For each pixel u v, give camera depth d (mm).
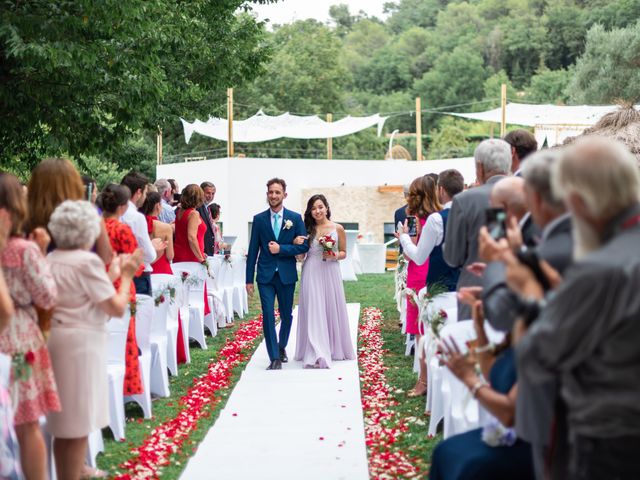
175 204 12586
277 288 8883
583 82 45531
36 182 4895
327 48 51625
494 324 3236
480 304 3607
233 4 15781
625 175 2576
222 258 12133
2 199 4207
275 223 8805
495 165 5125
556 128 25875
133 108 11070
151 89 11039
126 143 14398
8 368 4273
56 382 4516
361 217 24953
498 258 2998
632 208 2605
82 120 10719
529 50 72375
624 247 2537
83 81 9930
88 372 4559
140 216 6973
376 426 6348
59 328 4527
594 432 2635
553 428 2939
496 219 3369
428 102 70188
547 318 2604
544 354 2607
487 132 62438
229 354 9648
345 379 8078
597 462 2641
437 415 6008
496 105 66750
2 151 11797
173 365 8445
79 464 4656
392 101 70312
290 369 8656
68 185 4914
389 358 9320
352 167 26797
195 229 10117
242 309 13109
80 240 4574
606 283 2488
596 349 2604
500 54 73250
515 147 5367
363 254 21266
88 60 9461
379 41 94750
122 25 10000
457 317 5453
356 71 79500
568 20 71062
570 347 2557
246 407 7023
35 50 8758
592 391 2641
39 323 4387
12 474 4125
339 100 51562
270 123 27703
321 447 5824
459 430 5176
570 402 2707
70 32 9516
